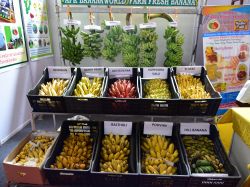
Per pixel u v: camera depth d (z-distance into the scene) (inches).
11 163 56.8
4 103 98.3
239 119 57.2
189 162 58.5
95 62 120.2
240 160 60.0
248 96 69.5
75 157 60.1
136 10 96.5
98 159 60.3
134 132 68.0
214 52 103.0
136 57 97.6
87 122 68.6
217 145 63.2
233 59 104.7
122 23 111.2
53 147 61.8
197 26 104.7
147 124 66.7
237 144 61.9
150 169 55.4
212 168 56.6
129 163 59.2
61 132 67.6
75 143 65.7
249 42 103.7
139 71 74.9
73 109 62.2
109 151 61.8
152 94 65.8
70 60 101.3
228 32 101.8
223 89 107.5
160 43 114.7
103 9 96.0
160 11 97.2
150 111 61.2
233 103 109.4
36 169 55.4
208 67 104.3
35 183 57.7
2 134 98.9
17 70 103.6
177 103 58.6
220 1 104.7
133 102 59.7
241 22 101.0
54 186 57.7
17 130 107.6
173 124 66.4
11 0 95.1
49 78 75.9
